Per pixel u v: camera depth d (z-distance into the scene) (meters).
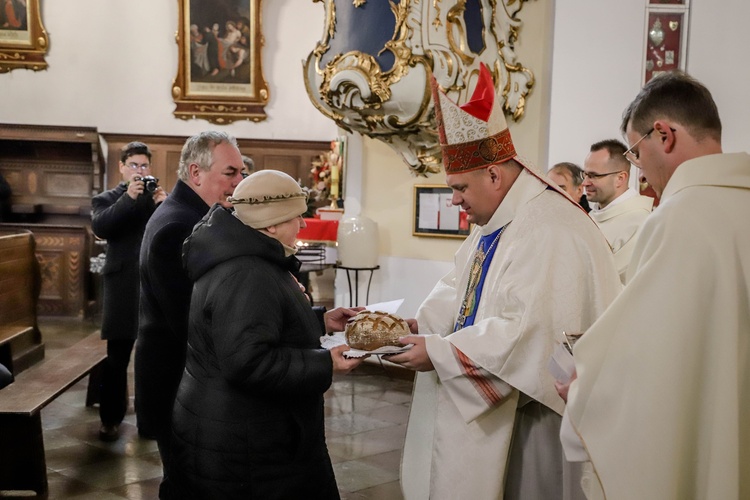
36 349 6.02
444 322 2.52
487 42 4.77
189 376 2.10
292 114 9.64
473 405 2.08
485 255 2.28
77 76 9.39
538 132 4.90
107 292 4.23
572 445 1.56
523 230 2.14
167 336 2.74
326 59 4.94
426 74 4.57
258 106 9.55
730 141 4.34
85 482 3.68
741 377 1.43
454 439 2.17
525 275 2.08
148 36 9.44
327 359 2.03
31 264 6.04
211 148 2.65
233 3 9.35
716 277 1.42
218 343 1.95
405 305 5.78
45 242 8.23
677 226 1.46
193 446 2.03
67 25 9.35
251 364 1.91
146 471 3.84
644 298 1.46
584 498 2.09
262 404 2.02
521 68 4.84
